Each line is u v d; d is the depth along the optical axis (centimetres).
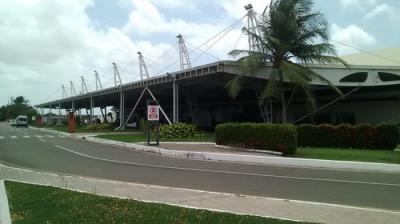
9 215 790
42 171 1656
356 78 3347
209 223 739
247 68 2895
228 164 1978
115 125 6475
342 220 816
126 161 2058
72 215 783
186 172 1638
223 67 2973
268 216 836
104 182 1303
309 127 2581
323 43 2872
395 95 3681
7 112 16238
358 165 1848
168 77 3794
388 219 827
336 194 1155
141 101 7006
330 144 2525
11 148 2834
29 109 15350
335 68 3244
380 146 2381
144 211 830
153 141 3203
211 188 1247
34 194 1020
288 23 2822
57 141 3612
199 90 4666
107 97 6569
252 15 3222
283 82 3111
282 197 1105
